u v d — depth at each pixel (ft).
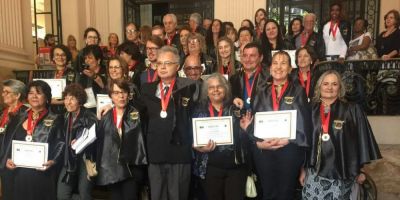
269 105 9.02
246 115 9.20
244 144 8.87
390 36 16.58
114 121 9.12
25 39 20.74
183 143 8.83
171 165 8.86
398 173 12.47
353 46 17.30
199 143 8.78
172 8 30.58
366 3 25.27
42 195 9.53
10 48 19.29
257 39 16.65
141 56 13.89
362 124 8.63
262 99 9.21
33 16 28.37
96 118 9.70
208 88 9.04
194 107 9.23
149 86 9.44
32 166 9.39
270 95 9.15
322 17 26.58
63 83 13.28
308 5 26.73
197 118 8.83
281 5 26.66
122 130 8.93
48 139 9.48
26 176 9.50
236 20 26.76
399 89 14.40
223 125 8.75
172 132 8.70
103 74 13.44
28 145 9.43
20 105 10.41
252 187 9.27
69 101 9.79
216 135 8.76
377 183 12.69
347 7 26.02
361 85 14.74
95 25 30.07
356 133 8.54
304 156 8.87
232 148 8.78
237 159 8.76
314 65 12.70
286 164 8.69
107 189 11.88
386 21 16.93
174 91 9.06
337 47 17.25
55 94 13.20
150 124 8.95
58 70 13.83
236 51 14.56
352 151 8.43
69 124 9.82
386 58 14.43
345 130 8.48
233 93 10.47
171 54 9.10
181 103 9.03
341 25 17.38
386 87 14.58
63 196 9.76
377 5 24.89
